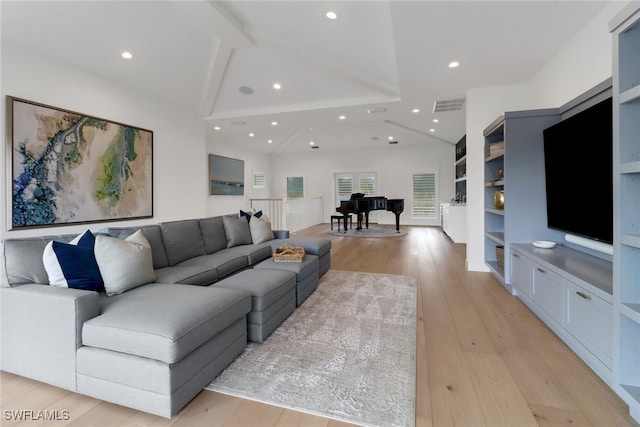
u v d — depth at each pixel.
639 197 1.38
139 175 4.21
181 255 2.95
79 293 1.56
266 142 9.14
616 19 1.39
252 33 3.36
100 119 3.69
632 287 1.39
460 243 6.28
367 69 3.90
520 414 1.39
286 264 2.89
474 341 2.09
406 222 9.72
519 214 2.93
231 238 3.70
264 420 1.37
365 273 3.92
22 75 2.99
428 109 5.02
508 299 2.90
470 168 3.97
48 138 3.18
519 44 2.81
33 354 1.61
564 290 1.95
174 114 4.82
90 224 3.59
